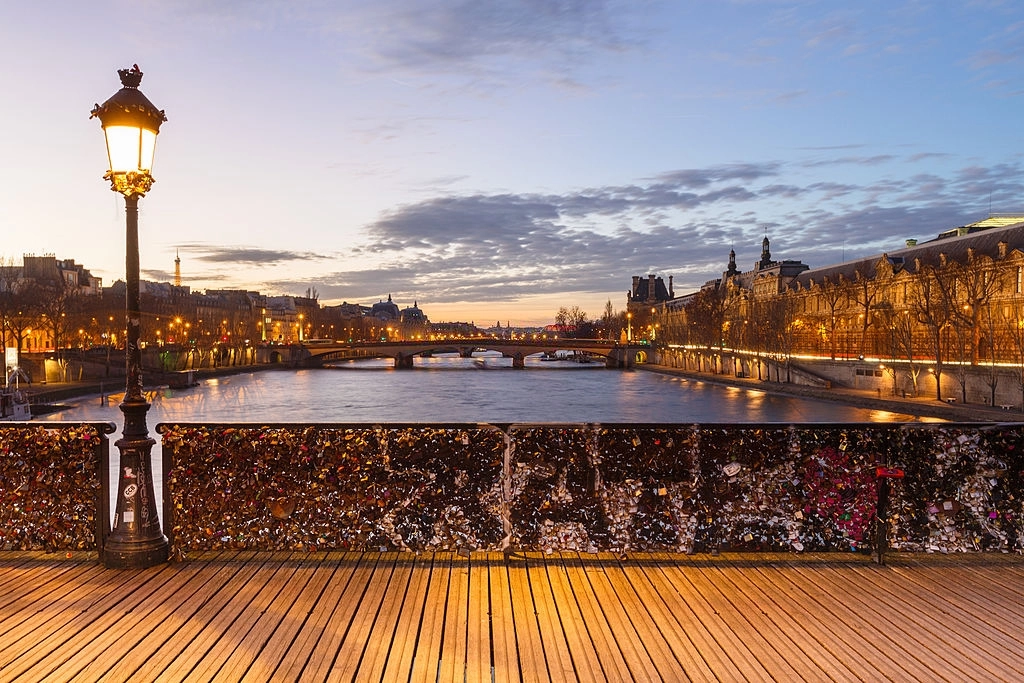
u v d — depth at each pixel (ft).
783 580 26.13
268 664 19.77
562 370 503.20
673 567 27.35
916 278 295.28
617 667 19.70
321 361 530.27
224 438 28.58
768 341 351.46
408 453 28.60
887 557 28.50
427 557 28.22
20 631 21.84
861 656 20.40
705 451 28.71
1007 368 204.95
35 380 291.58
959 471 28.81
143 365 354.74
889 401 223.10
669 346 520.01
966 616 23.12
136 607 23.59
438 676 19.15
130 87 28.43
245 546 28.73
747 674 19.36
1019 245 266.57
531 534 28.43
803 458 28.78
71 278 483.10
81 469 28.99
